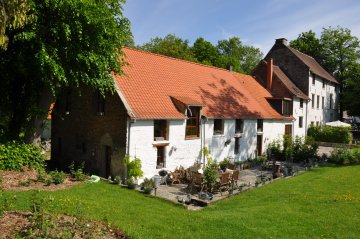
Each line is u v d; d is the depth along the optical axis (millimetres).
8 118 18516
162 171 18703
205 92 24406
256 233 9688
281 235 9617
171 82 22359
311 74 39875
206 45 57000
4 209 8906
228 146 24031
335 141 38812
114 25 15281
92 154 19375
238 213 12055
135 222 9844
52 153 22969
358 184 16922
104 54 15547
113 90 17078
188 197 14344
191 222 10430
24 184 12711
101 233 8375
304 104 38062
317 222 10789
